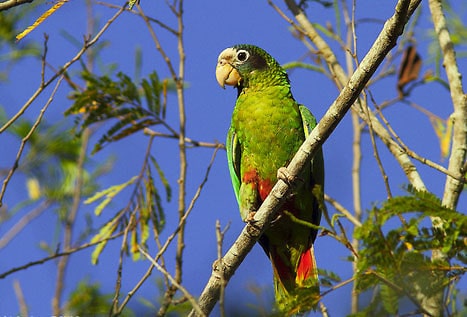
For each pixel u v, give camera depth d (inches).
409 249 251.1
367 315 263.9
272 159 422.9
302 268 413.4
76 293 446.3
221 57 470.6
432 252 270.1
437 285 255.8
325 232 269.0
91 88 439.2
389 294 256.7
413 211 242.7
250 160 427.5
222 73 465.7
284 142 421.7
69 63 334.6
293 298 273.3
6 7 312.3
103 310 439.5
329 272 269.4
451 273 254.4
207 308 345.1
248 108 430.3
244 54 462.6
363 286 260.7
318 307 316.5
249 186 427.8
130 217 442.0
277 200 347.9
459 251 249.1
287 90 437.7
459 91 386.3
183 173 375.6
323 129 321.1
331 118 317.1
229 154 441.1
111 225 441.4
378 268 251.8
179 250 347.3
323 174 416.8
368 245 243.3
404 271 250.5
